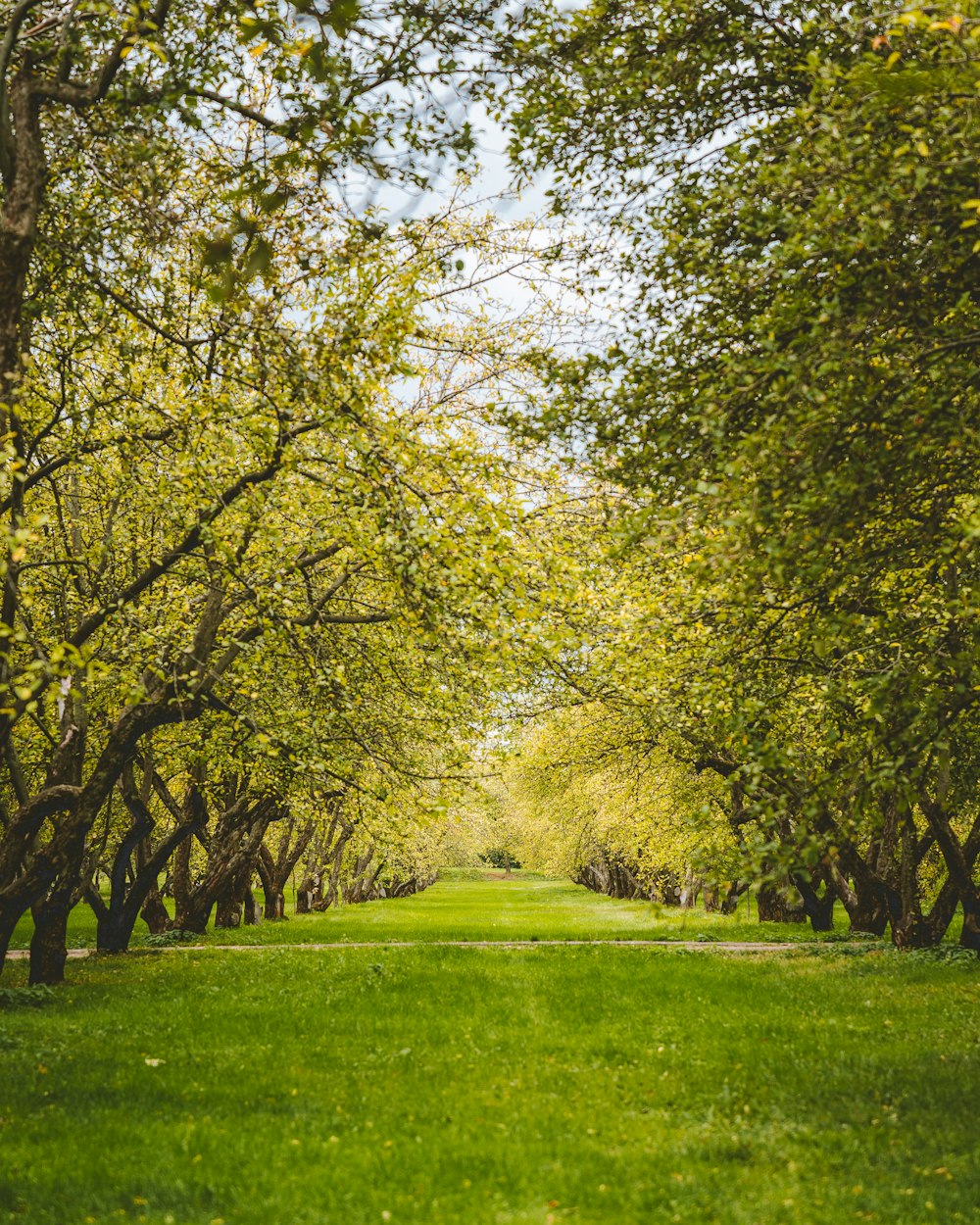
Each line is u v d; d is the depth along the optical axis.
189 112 9.28
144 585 14.05
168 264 12.73
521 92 9.97
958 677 9.02
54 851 14.96
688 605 12.16
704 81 10.48
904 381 8.74
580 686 16.08
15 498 11.77
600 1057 11.49
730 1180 7.36
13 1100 9.49
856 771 8.73
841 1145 8.15
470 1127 8.70
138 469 15.41
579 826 45.09
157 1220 6.61
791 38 10.23
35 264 12.12
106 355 14.59
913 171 7.79
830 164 7.94
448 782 14.75
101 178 11.17
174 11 10.38
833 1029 12.73
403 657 18.30
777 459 8.30
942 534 9.80
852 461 8.53
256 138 12.55
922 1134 8.27
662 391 9.94
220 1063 11.13
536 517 16.23
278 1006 14.85
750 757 9.30
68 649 9.48
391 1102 9.55
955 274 9.27
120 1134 8.47
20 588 11.83
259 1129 8.66
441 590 10.54
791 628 11.74
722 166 10.69
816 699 11.60
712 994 15.90
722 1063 11.04
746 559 8.74
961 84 7.70
